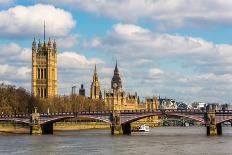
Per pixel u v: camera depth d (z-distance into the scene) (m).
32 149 188.12
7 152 177.75
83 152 177.50
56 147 196.50
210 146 197.62
